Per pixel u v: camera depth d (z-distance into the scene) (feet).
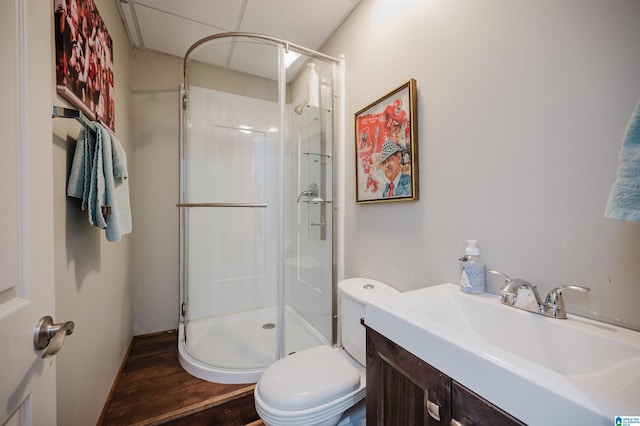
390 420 2.37
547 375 1.44
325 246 5.97
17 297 1.60
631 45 2.00
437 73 3.58
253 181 6.78
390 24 4.41
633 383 1.62
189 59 6.39
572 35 2.31
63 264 3.02
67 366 3.09
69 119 3.23
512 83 2.74
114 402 4.50
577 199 2.28
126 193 4.06
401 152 4.10
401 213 4.21
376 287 4.31
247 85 6.56
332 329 5.70
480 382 1.64
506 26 2.79
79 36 3.29
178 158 7.28
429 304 2.84
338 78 5.68
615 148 2.08
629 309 2.01
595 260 2.18
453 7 3.36
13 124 1.60
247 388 4.87
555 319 2.24
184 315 6.60
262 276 7.33
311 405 3.12
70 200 3.21
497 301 2.70
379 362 2.52
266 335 6.50
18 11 1.66
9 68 1.57
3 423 1.41
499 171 2.86
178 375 5.24
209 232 7.19
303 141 6.22
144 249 6.93
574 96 2.30
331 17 5.59
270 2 5.19
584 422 1.23
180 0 5.16
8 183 1.55
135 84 6.80
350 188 5.48
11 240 1.56
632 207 1.49
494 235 2.91
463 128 3.24
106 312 4.51
